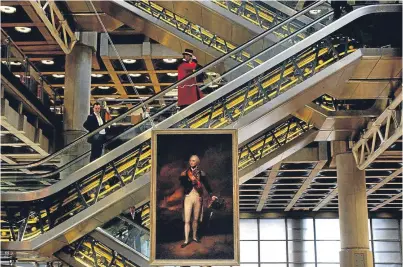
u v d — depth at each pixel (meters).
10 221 13.60
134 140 13.34
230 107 13.80
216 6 17.97
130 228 14.31
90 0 18.66
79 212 12.91
